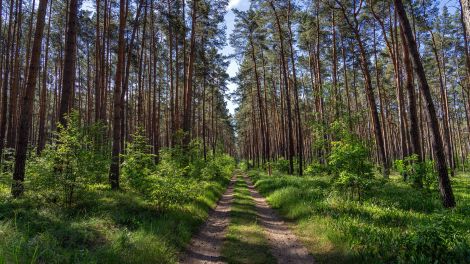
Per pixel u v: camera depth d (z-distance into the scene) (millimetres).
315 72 35406
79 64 36500
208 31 26344
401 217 8453
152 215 9195
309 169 13930
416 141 15281
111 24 25156
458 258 5117
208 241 8312
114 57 33375
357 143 11344
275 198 14422
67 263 4938
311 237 8281
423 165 13016
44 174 8641
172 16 18547
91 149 10359
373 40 30312
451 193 10109
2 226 5613
